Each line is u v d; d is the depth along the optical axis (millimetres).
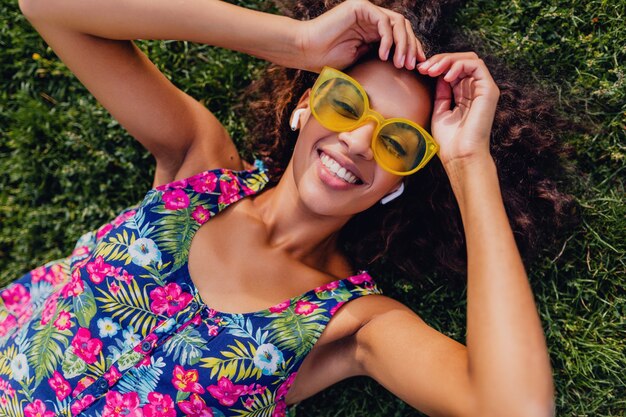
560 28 2197
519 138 1861
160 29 1589
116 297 1685
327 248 1964
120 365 1658
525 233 1958
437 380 1475
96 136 2477
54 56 2504
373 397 2320
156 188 1760
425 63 1572
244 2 2354
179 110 1829
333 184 1636
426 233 2090
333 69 1561
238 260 1775
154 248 1696
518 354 1309
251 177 1926
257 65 2418
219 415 1684
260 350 1679
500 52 2182
